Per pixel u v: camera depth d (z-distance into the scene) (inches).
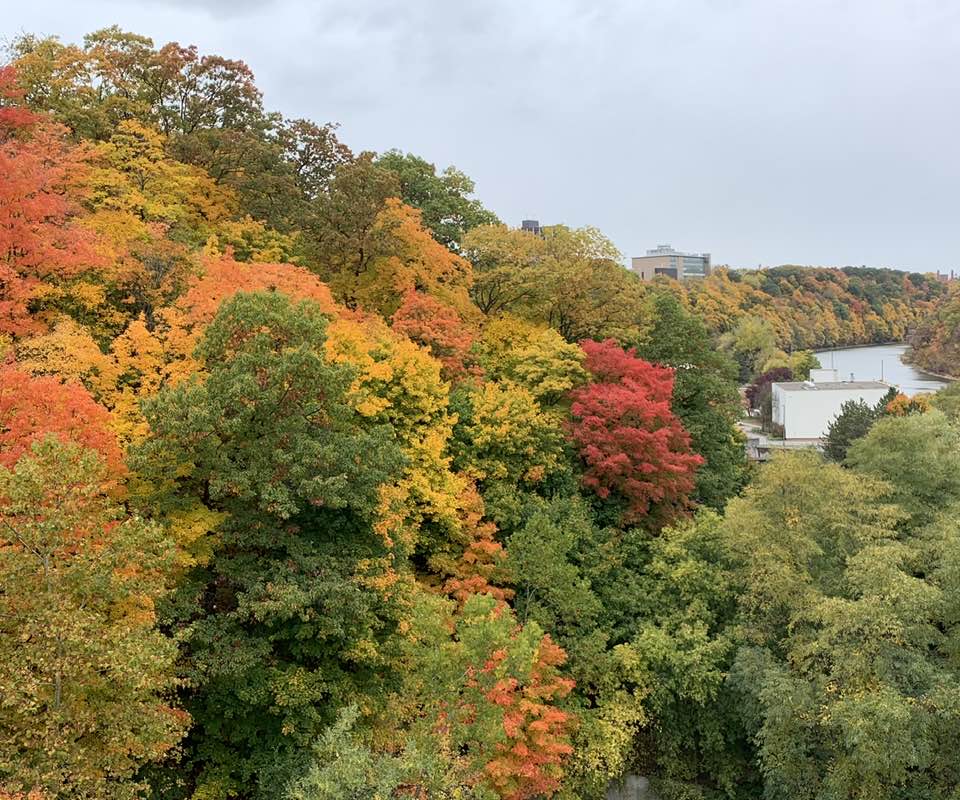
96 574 466.0
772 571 959.6
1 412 564.7
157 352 741.3
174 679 536.4
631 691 1051.9
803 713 799.7
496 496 1095.6
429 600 816.9
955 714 722.2
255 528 682.8
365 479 714.2
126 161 1159.0
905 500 1131.9
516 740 730.8
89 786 448.1
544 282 1513.3
